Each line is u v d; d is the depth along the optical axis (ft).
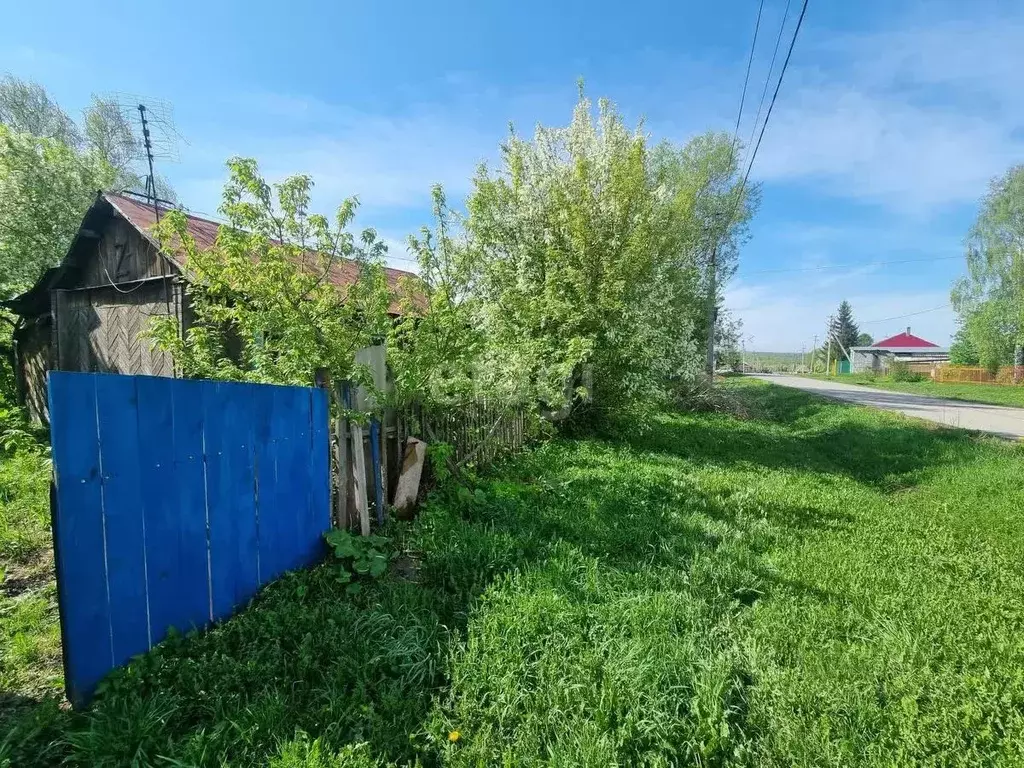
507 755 6.72
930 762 6.93
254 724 6.84
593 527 14.96
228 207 15.16
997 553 14.89
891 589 12.16
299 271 17.19
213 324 20.27
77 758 6.37
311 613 9.59
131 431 7.96
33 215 37.96
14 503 14.85
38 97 69.26
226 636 8.93
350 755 6.48
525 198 31.40
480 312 28.50
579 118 33.50
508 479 19.94
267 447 10.90
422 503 16.31
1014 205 99.50
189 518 9.04
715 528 15.72
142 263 30.07
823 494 20.95
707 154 66.08
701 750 7.03
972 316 109.60
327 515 12.78
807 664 8.91
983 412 59.47
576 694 7.79
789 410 63.00
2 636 8.89
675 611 10.24
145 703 7.16
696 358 36.70
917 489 24.00
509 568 11.99
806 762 6.84
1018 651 9.63
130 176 65.10
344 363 15.94
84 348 33.78
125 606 7.92
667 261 34.81
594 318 29.09
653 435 35.19
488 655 8.52
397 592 10.65
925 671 8.77
